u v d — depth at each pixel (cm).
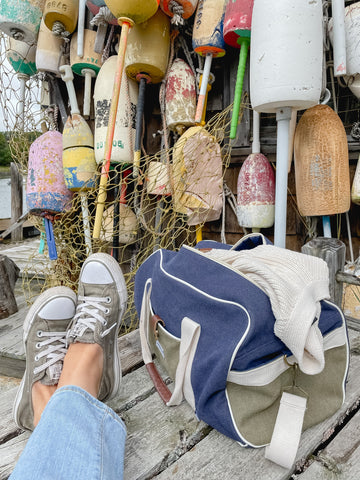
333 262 132
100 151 195
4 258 185
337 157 162
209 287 81
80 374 83
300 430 71
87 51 207
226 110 182
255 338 72
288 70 129
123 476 73
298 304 70
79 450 63
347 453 80
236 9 155
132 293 202
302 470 79
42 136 213
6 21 208
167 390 97
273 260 84
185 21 196
